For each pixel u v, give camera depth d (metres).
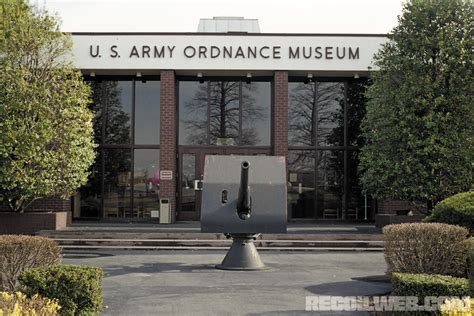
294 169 22.83
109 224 21.14
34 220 18.56
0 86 17.75
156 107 22.86
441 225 9.68
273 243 16.70
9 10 18.48
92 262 13.43
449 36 18.05
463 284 7.23
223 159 12.80
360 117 22.84
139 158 22.75
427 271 9.52
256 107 22.89
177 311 8.35
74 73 18.95
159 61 21.58
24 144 17.41
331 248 16.50
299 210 22.70
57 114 18.12
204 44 21.64
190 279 10.99
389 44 19.30
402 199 18.67
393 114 17.97
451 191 17.75
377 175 18.48
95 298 7.30
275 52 21.67
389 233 9.73
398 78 18.67
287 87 21.73
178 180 22.58
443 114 17.94
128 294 9.52
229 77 22.81
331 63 21.67
